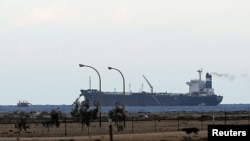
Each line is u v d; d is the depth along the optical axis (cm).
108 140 15300
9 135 19262
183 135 16988
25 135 19250
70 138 16662
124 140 15125
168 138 15825
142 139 15462
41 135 19075
